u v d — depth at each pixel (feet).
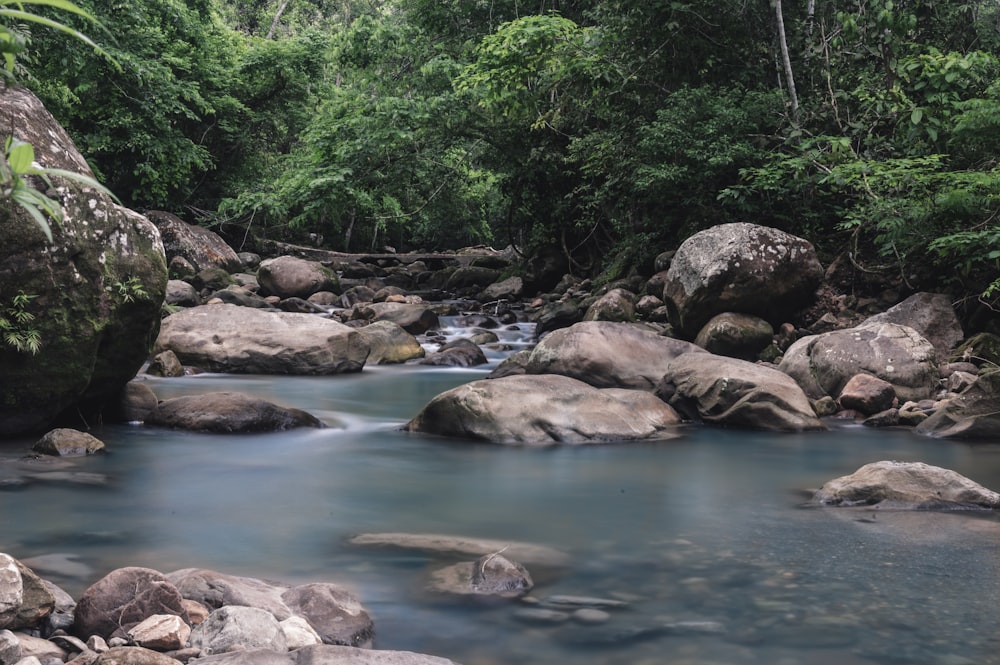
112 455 21.39
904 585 12.19
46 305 21.62
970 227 34.30
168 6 81.15
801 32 47.44
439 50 70.23
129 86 76.07
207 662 8.45
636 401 26.73
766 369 27.71
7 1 5.13
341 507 16.84
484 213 107.04
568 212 65.16
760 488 18.63
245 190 84.12
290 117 94.32
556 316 50.62
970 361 31.24
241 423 24.68
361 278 80.38
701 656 9.78
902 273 37.47
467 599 11.62
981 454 22.25
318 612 10.48
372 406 30.35
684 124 45.03
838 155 39.34
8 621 9.24
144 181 79.05
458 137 66.39
